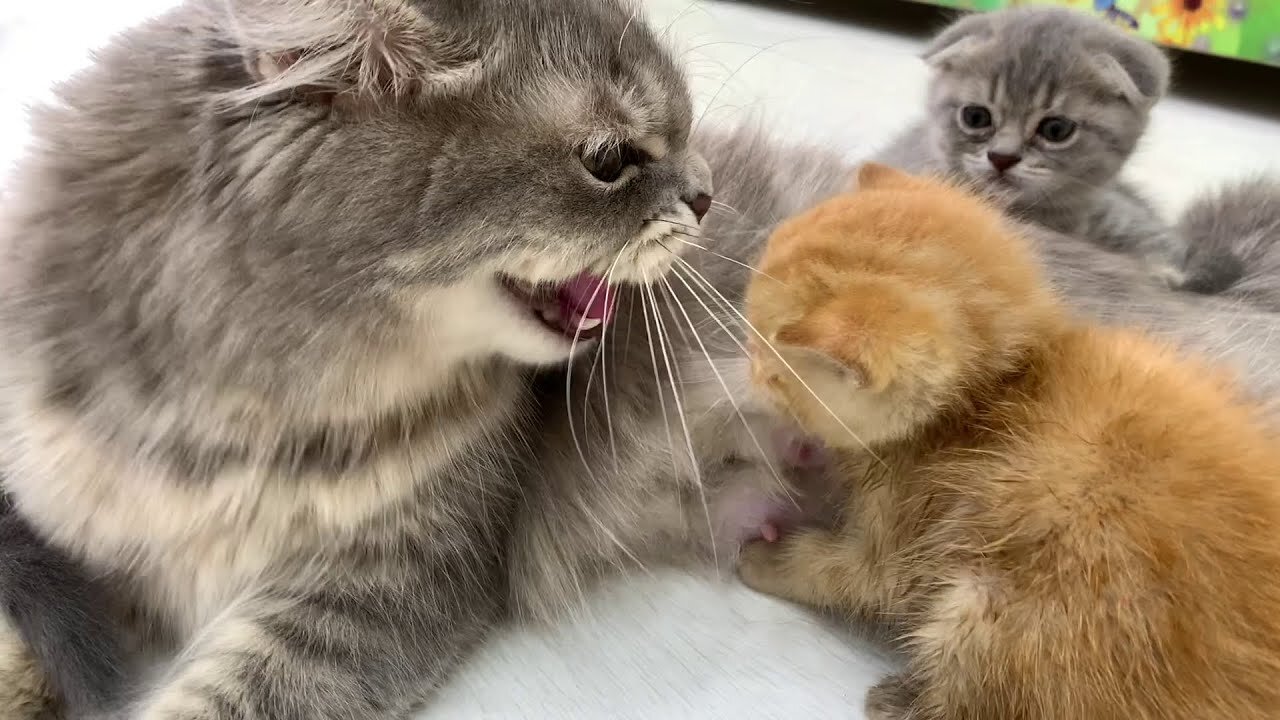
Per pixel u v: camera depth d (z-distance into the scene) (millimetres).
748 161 205
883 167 171
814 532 168
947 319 135
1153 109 292
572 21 132
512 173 124
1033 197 255
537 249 129
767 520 181
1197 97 364
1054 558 126
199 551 142
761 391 157
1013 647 127
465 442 149
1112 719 120
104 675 139
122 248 122
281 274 117
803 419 150
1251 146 324
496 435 155
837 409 141
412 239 119
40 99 149
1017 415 136
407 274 121
